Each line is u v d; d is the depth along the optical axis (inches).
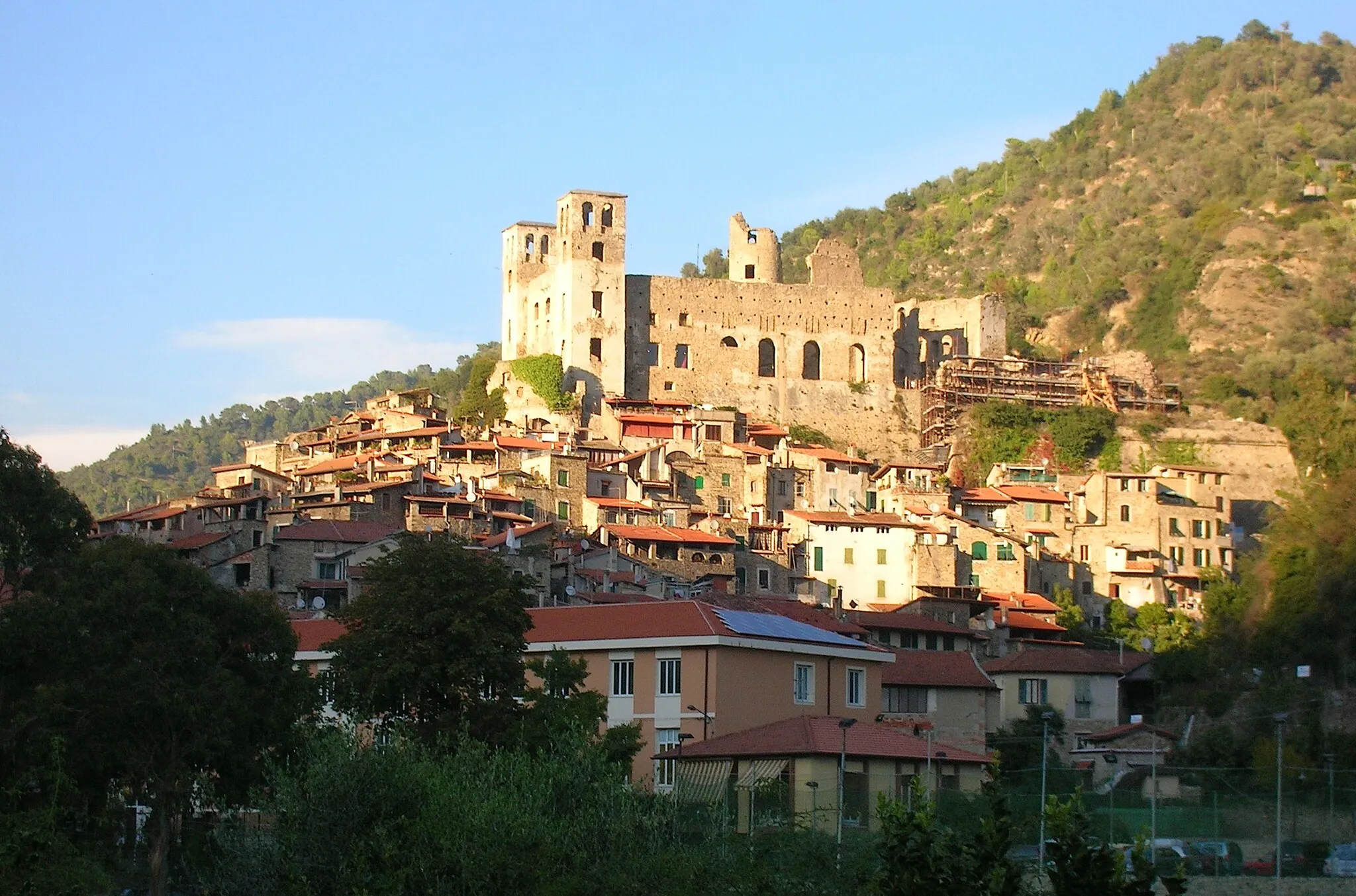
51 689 3641.7
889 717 5014.8
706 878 3093.0
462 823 3097.9
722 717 4453.7
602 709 4158.5
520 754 3373.5
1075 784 5275.6
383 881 3021.7
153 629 3868.1
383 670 4030.5
